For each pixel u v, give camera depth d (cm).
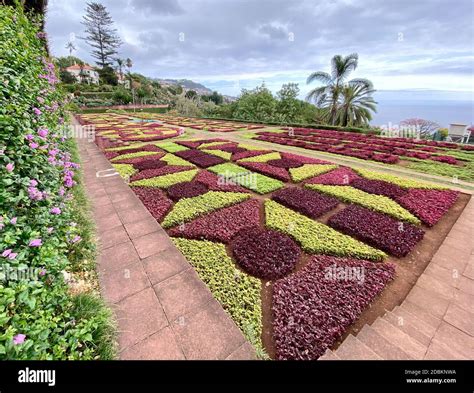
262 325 208
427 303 241
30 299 120
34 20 393
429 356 180
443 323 217
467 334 206
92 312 153
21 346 102
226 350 163
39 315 122
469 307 237
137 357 154
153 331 174
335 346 192
